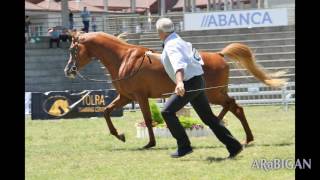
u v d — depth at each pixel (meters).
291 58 33.03
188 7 48.97
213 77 13.63
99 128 19.22
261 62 32.62
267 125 18.55
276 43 34.34
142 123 16.14
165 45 11.10
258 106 26.59
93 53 14.16
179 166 10.98
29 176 10.54
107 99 23.30
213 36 35.62
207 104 11.31
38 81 34.38
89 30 40.50
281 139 14.62
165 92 13.68
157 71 13.60
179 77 10.86
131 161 11.83
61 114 23.31
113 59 13.96
